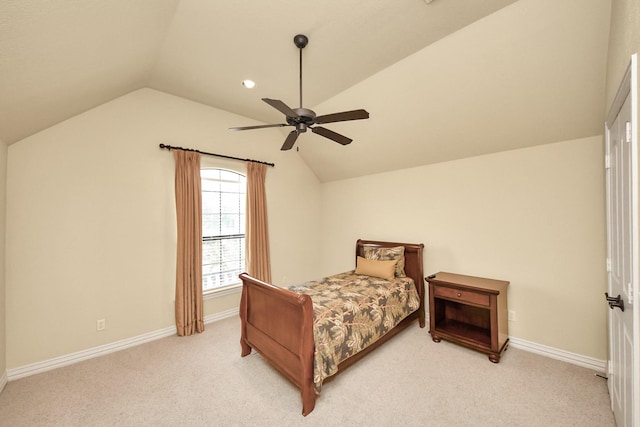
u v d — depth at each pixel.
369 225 4.21
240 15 1.84
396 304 2.91
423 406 1.93
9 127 2.04
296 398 2.04
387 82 2.62
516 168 2.79
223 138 3.63
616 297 1.60
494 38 1.95
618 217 1.63
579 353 2.44
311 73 2.58
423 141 3.18
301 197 4.61
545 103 2.27
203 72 2.63
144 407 1.94
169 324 3.16
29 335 2.36
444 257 3.35
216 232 3.69
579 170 2.44
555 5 1.67
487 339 2.66
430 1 1.69
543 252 2.63
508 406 1.91
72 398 2.04
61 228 2.52
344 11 1.79
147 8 1.61
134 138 2.94
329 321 2.15
